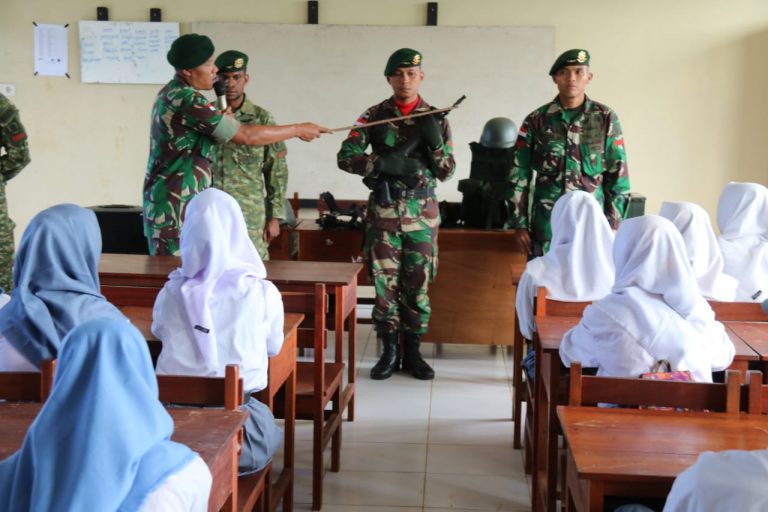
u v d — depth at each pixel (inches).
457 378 174.2
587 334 94.2
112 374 46.2
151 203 141.3
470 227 185.0
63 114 258.8
